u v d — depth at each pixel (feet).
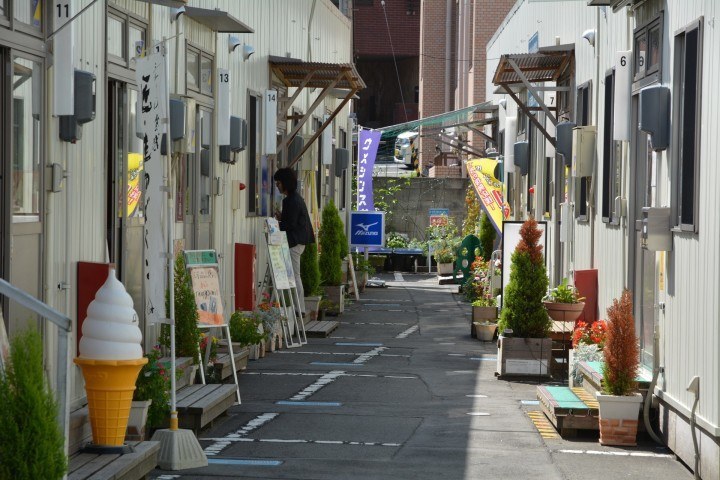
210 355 39.50
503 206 70.38
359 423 34.86
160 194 29.22
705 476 27.45
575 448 31.99
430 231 117.50
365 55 204.13
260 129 56.75
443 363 49.44
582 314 45.11
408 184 121.08
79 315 28.55
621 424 32.40
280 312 53.83
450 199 121.08
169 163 30.17
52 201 26.91
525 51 71.26
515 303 45.32
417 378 44.65
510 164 73.10
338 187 89.81
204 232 45.11
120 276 33.47
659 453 31.60
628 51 37.50
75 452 25.77
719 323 26.53
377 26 203.82
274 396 39.65
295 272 59.57
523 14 72.95
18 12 24.84
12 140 24.52
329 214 71.72
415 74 204.95
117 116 33.27
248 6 53.72
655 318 34.14
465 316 71.36
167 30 38.68
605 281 42.57
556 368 45.70
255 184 55.83
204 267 37.91
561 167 55.62
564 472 28.76
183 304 36.60
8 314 24.45
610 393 32.76
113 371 25.46
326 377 44.32
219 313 38.19
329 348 53.98
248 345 46.73
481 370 47.42
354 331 61.98
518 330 45.27
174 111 37.96
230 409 36.88
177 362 34.91
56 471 17.38
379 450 30.91
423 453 30.68
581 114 49.65
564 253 53.62
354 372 45.96
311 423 34.68
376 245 90.79
